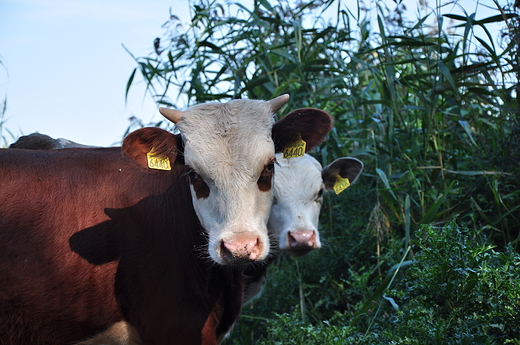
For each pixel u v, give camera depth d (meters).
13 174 3.11
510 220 4.72
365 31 5.73
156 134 3.05
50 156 3.29
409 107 5.42
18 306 3.01
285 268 5.32
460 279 3.22
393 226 5.36
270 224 4.29
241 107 3.12
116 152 3.47
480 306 3.22
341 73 5.73
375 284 4.57
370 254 5.21
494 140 5.18
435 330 3.05
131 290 3.18
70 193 3.17
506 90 5.04
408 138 5.49
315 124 3.23
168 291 3.16
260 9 6.29
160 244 3.20
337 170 4.63
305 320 4.81
